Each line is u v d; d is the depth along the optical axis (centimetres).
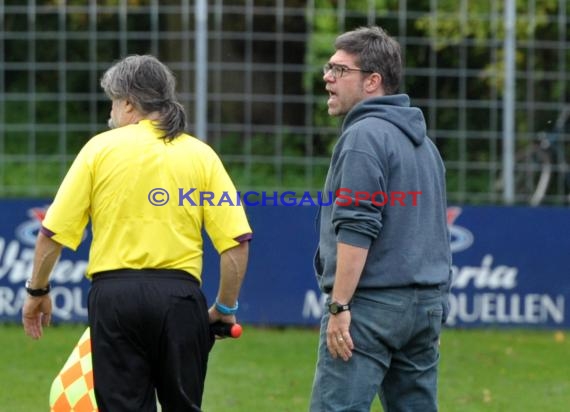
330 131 3175
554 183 3275
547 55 3222
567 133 3306
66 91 3284
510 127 3159
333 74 1599
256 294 3294
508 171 3189
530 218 3291
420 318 1577
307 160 3186
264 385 2633
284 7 3222
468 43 3162
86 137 3309
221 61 3167
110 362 1528
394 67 1599
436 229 1603
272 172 3189
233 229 1573
